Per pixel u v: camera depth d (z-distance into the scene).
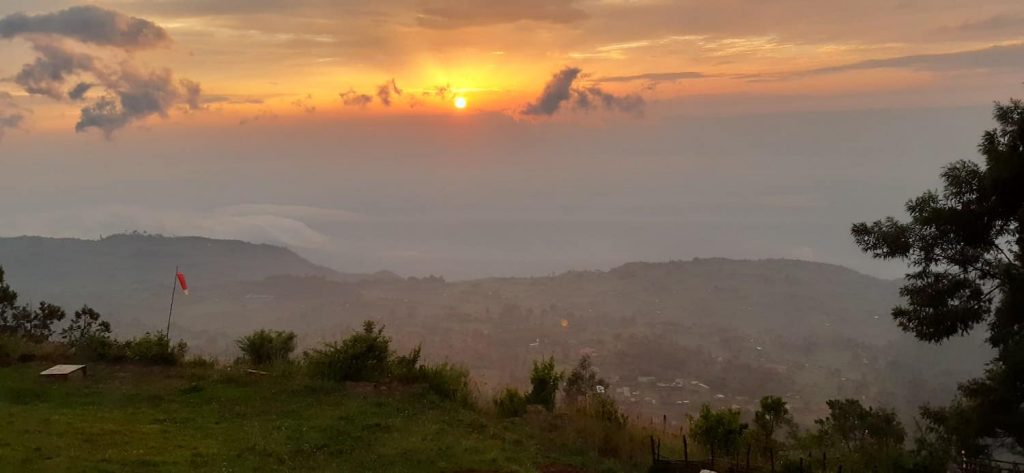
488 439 10.17
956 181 15.98
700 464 9.78
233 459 8.36
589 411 12.66
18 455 7.59
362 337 13.39
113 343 13.95
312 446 9.14
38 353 13.54
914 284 16.97
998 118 15.37
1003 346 15.48
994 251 16.09
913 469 10.73
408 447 9.32
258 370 13.26
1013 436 16.69
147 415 10.14
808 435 13.99
